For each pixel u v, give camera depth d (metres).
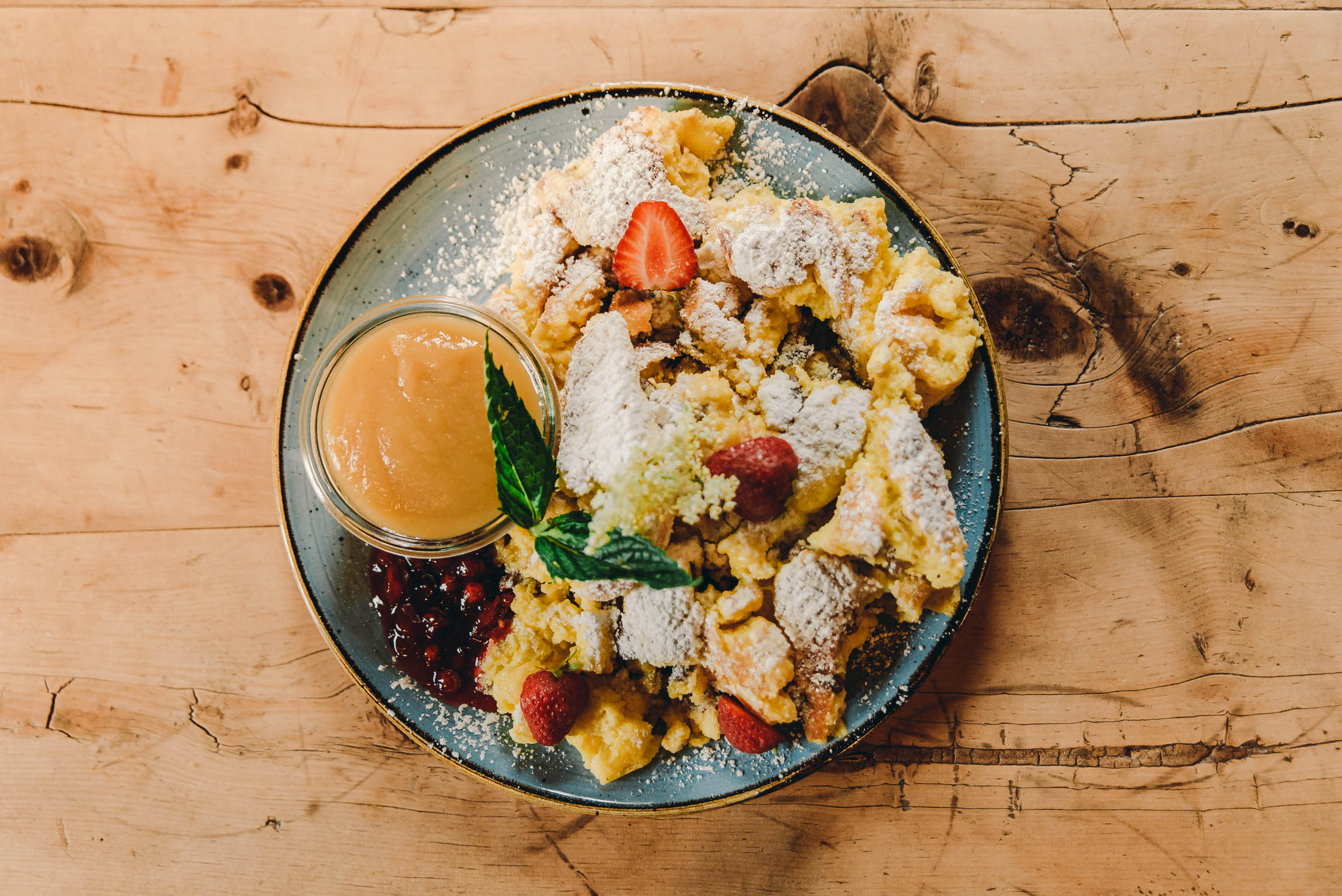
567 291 0.40
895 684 0.40
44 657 0.45
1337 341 0.42
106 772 0.45
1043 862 0.43
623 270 0.39
